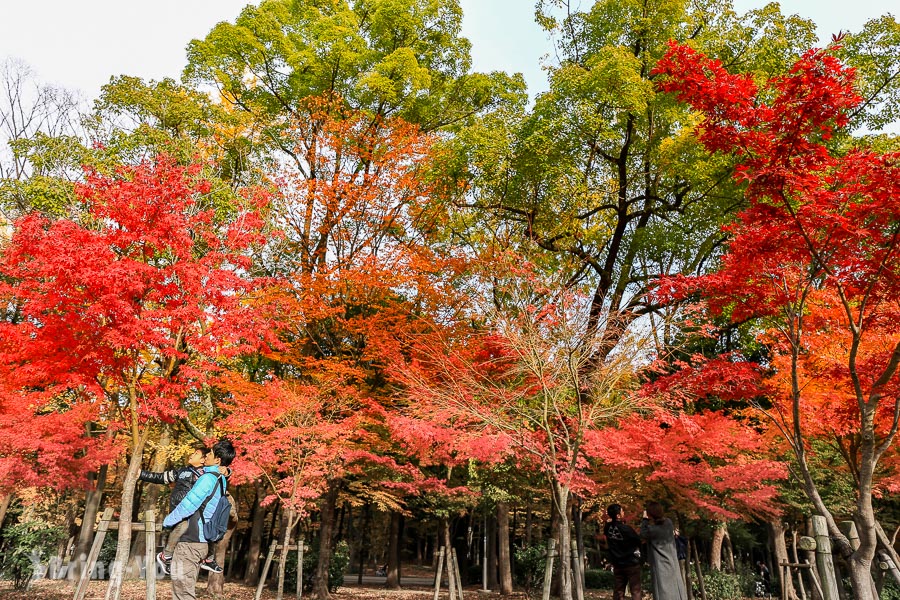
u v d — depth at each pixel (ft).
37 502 67.26
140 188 24.52
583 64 49.19
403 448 47.24
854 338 18.76
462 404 30.55
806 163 19.24
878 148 41.04
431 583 98.58
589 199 48.73
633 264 51.67
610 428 36.09
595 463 41.65
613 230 54.19
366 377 47.88
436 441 34.27
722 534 65.57
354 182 48.26
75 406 37.70
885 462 37.01
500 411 30.25
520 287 31.22
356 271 43.09
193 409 51.62
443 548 40.60
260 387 39.96
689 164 42.63
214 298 26.08
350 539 130.62
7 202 44.86
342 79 57.62
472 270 37.42
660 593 21.34
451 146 45.27
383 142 51.13
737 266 21.38
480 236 48.70
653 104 42.80
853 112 39.45
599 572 83.15
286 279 42.01
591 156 48.19
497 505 64.64
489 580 91.04
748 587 65.67
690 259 47.44
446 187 47.37
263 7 57.88
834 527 19.10
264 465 38.96
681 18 46.57
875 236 18.54
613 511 25.21
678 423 34.45
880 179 17.22
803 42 45.50
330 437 39.32
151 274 23.88
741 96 19.10
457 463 46.85
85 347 22.95
